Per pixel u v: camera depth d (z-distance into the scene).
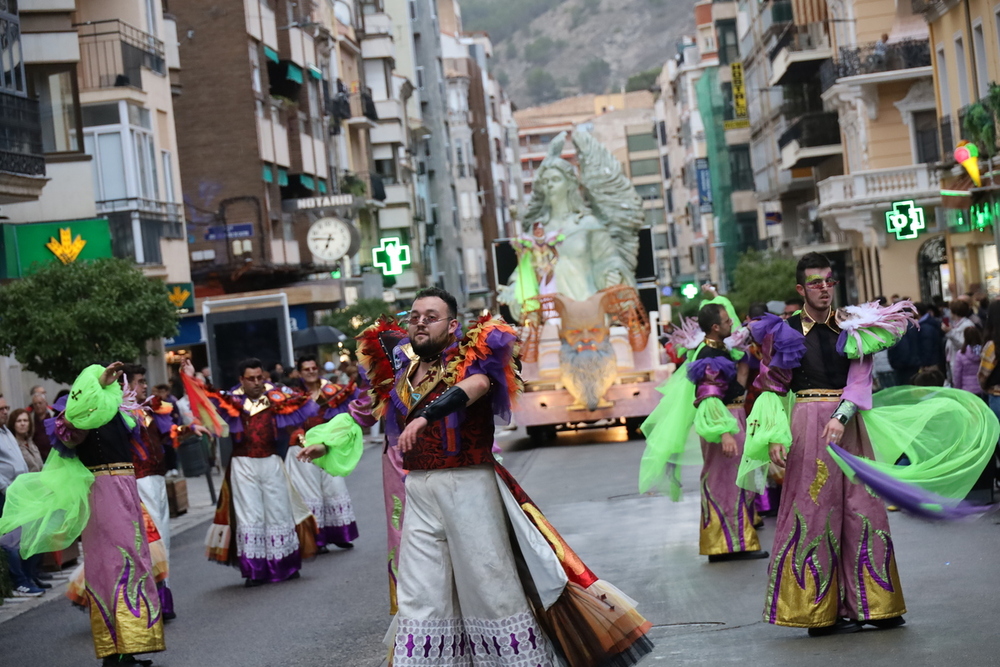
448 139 95.75
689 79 95.69
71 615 12.24
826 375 7.64
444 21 120.19
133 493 9.41
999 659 6.50
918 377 14.56
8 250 27.55
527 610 6.07
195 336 40.34
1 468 14.12
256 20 45.09
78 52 29.05
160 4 35.22
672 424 11.10
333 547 15.33
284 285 45.44
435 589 6.13
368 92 64.75
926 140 41.25
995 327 12.88
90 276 22.11
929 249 41.00
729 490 10.79
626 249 26.67
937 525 11.22
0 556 13.14
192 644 10.01
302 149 49.12
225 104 43.72
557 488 17.77
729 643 7.68
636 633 6.09
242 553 12.77
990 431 7.55
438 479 6.11
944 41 32.34
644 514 14.28
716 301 11.01
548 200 26.73
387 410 6.61
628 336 25.70
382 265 36.69
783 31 52.31
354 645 9.36
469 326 6.19
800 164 51.69
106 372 9.09
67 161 28.64
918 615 7.77
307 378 15.71
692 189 98.56
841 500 7.55
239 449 12.91
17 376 27.52
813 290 7.62
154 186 33.19
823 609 7.54
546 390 25.48
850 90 41.25
